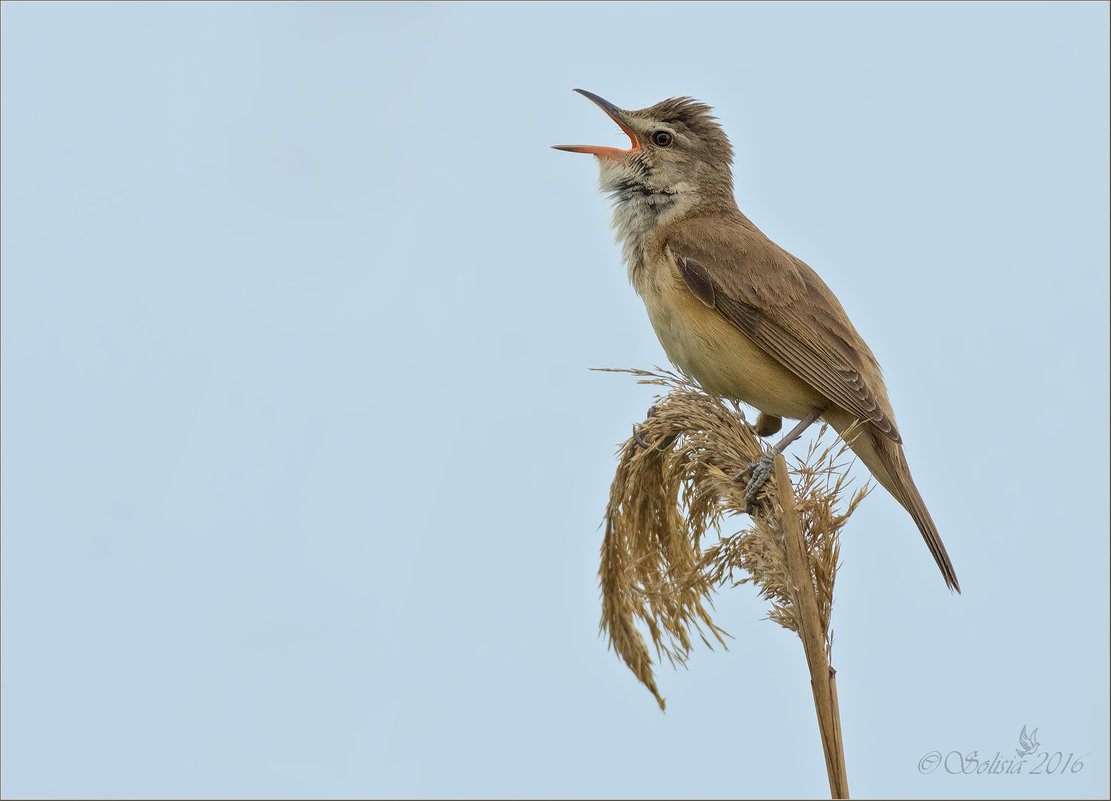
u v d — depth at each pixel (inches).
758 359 444.8
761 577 285.1
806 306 441.7
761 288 441.7
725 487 304.2
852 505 279.9
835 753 260.7
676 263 454.3
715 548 304.5
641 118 496.1
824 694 263.7
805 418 448.1
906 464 433.1
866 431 436.5
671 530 343.6
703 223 474.3
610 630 352.2
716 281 444.8
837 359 434.3
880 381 456.1
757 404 456.1
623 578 350.9
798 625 271.6
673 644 344.2
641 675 350.6
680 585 332.2
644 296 470.9
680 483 338.3
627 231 493.0
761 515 291.0
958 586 409.1
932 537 417.1
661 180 489.4
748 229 487.5
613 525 352.2
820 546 275.9
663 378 342.6
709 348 447.2
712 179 494.6
